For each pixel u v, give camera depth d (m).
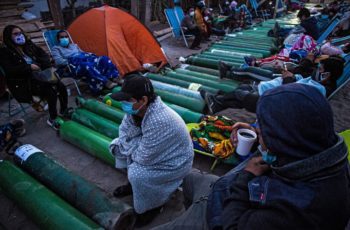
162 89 4.61
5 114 4.19
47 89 3.68
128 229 2.22
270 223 0.86
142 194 2.17
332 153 0.84
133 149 2.31
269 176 1.03
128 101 2.00
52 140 3.56
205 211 1.46
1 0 6.25
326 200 0.84
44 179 2.51
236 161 2.85
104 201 2.20
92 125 3.52
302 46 5.90
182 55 7.70
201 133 3.17
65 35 5.00
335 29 8.55
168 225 1.56
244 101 3.82
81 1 10.46
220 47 7.61
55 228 2.01
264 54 6.87
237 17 11.34
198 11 9.02
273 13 14.17
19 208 2.43
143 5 9.80
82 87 5.25
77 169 3.02
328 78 3.61
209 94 4.00
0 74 3.99
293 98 0.86
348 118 4.21
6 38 3.58
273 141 0.88
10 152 3.18
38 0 8.71
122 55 5.47
